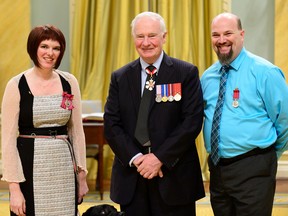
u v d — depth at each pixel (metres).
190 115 2.86
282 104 2.88
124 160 2.86
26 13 6.61
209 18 6.51
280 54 6.46
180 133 2.81
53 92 2.71
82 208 5.00
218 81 3.04
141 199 2.93
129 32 6.55
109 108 2.98
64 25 6.68
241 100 2.91
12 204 2.63
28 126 2.68
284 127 2.94
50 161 2.67
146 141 2.88
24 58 6.62
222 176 2.96
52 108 2.68
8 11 6.61
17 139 2.70
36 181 2.65
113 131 2.91
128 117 2.93
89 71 6.59
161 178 2.88
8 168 2.61
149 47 2.84
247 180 2.90
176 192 2.89
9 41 6.62
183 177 2.91
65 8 6.66
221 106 2.96
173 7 6.46
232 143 2.89
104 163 6.57
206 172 6.47
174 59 2.99
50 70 2.71
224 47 2.95
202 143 6.48
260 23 6.58
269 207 2.95
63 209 2.71
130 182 2.93
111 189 3.03
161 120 2.87
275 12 6.44
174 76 2.91
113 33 6.65
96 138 5.48
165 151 2.79
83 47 6.51
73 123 2.81
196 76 2.94
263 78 2.89
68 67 6.70
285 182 6.26
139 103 2.91
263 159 2.90
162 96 2.88
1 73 6.62
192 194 2.94
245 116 2.90
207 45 6.59
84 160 2.84
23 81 2.68
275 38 6.46
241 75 2.95
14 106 2.65
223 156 2.95
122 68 3.04
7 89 2.66
